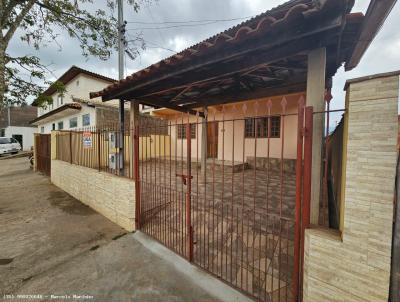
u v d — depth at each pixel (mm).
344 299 1291
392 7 1618
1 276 2289
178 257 2529
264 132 7090
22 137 23797
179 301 1889
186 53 2281
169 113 9414
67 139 5996
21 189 6281
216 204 3730
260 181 5609
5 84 4371
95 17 5387
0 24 4027
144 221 3410
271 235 2629
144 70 2852
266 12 2068
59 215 4086
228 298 1891
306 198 1548
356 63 2941
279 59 2062
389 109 1084
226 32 2182
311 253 1424
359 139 1186
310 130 1522
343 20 1484
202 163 5629
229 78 3516
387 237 1123
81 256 2658
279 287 1887
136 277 2227
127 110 10547
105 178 3920
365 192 1181
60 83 5180
